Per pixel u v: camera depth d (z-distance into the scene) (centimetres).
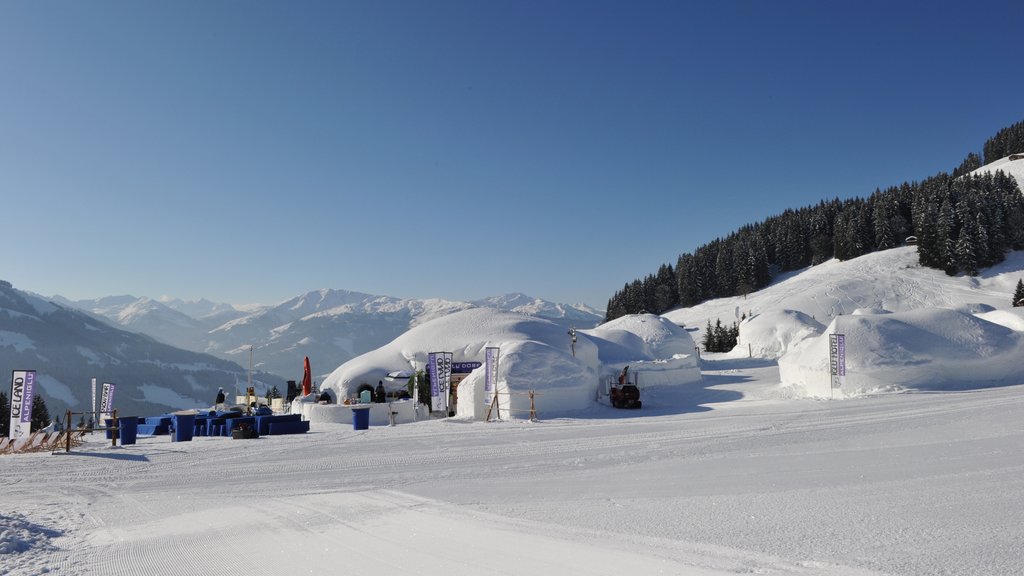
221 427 2294
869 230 12088
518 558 553
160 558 639
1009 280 8975
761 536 599
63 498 1099
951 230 9988
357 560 578
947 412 1614
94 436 2366
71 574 599
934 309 2672
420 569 537
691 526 657
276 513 857
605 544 591
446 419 2420
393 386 3195
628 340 4953
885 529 600
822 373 2450
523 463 1257
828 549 542
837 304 8875
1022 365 2359
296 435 2059
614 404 2609
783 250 13675
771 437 1423
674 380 3538
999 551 508
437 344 3512
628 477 1038
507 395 2377
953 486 788
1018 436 1155
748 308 10700
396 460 1377
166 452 1678
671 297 14438
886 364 2328
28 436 1884
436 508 824
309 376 3212
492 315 3922
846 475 923
